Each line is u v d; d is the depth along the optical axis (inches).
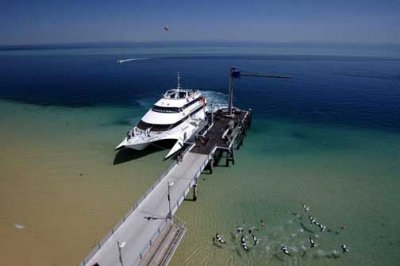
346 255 880.3
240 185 1247.5
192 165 1240.8
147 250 784.9
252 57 7682.1
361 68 5142.7
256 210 1079.6
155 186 1062.4
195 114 1833.2
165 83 3553.2
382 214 1074.1
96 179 1261.1
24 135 1754.4
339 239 943.7
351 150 1605.6
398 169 1398.9
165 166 1381.6
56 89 3179.1
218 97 2787.9
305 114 2267.5
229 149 1398.9
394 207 1115.3
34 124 1963.6
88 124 1969.7
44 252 866.8
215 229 971.3
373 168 1406.3
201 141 1454.2
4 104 2497.5
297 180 1294.3
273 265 837.2
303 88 3280.0
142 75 4279.0
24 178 1257.4
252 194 1182.3
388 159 1497.3
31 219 1000.9
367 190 1223.5
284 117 2193.7
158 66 5511.8
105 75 4311.0
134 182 1244.5
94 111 2292.1
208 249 885.8
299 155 1544.0
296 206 1109.1
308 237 946.7
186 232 951.0
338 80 3814.0
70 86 3373.5
